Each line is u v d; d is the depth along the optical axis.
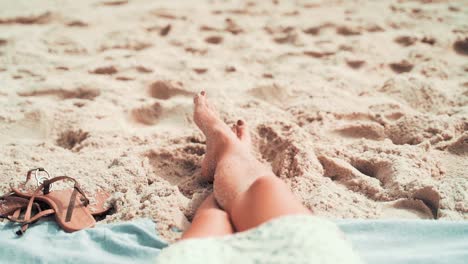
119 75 3.34
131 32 4.12
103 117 2.76
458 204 1.88
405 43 3.90
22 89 3.09
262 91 3.08
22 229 1.78
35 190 1.92
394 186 2.05
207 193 2.02
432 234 1.68
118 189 2.09
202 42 3.97
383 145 2.39
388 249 1.64
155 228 1.78
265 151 2.44
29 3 4.92
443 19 4.38
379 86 3.16
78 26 4.29
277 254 1.21
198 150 2.43
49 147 2.43
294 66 3.53
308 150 2.28
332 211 1.90
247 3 5.00
